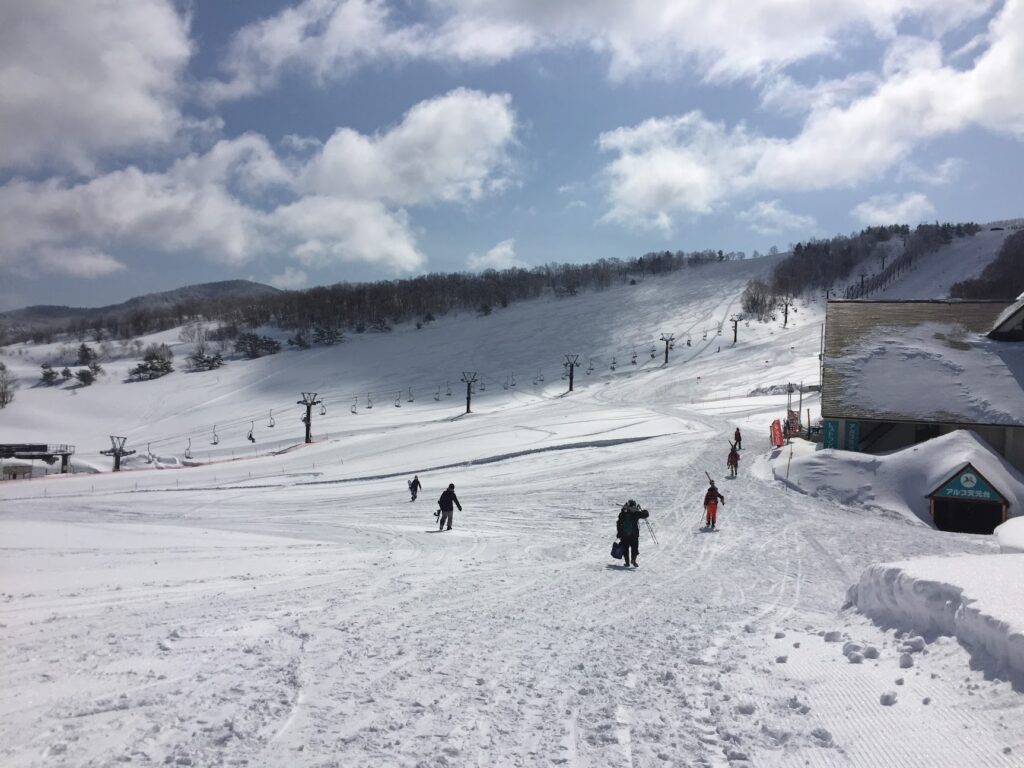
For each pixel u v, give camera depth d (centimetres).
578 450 4975
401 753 529
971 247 19188
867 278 18425
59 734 539
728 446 4472
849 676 695
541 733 580
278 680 689
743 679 730
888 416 3319
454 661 792
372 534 2459
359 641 865
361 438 7238
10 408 12575
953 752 493
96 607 1066
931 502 2788
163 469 6400
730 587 1448
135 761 496
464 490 3809
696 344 13088
